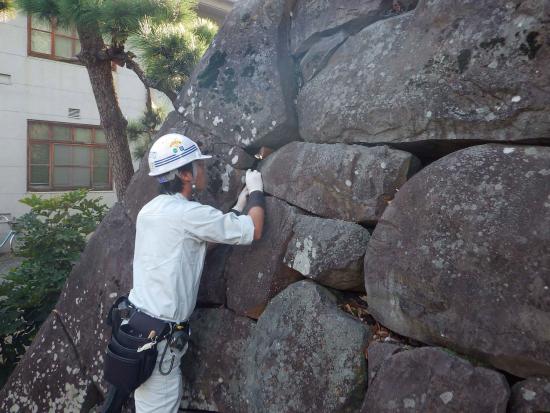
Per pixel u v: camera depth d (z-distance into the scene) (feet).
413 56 6.04
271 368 6.65
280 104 7.66
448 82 5.60
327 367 6.15
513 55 5.11
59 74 33.78
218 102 8.45
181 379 7.37
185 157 7.10
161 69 13.12
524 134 5.06
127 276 8.75
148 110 21.53
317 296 6.53
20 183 32.42
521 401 4.72
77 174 35.40
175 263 6.70
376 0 6.98
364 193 6.38
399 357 5.54
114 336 6.76
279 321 6.79
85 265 9.62
